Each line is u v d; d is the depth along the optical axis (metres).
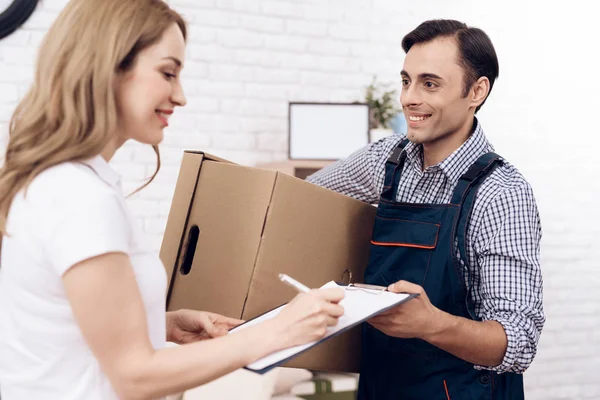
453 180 1.38
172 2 2.83
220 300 1.29
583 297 3.49
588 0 3.48
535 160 3.43
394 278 1.35
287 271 1.30
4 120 2.61
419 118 1.38
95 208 0.85
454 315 1.27
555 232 3.46
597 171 3.51
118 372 0.85
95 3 0.92
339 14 3.11
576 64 3.48
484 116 3.33
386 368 1.36
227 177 1.34
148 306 0.95
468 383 1.30
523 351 1.25
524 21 3.39
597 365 3.48
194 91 2.89
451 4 3.30
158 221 2.85
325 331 0.94
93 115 0.90
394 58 3.22
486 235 1.30
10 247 0.91
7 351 0.93
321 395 1.43
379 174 1.54
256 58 2.98
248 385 1.41
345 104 2.84
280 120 3.03
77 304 0.84
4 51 2.61
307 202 1.32
